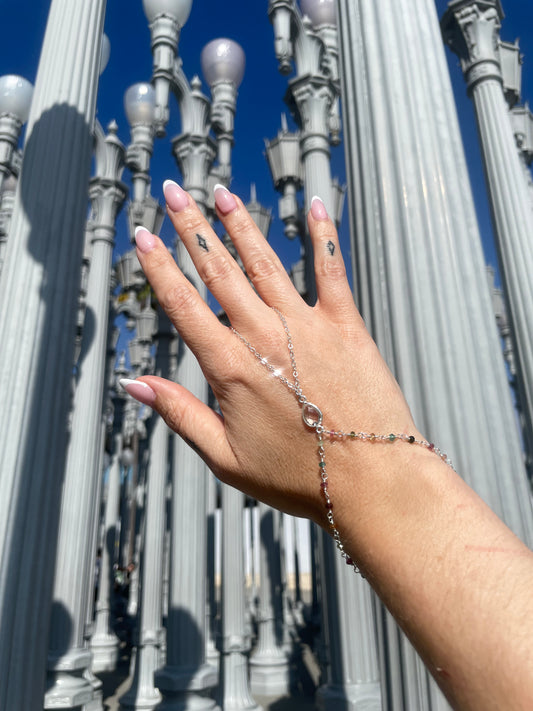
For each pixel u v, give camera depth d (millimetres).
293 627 16234
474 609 366
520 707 310
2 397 3400
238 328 600
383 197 2180
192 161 7977
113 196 9203
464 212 2186
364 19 2520
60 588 6754
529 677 315
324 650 7348
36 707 3184
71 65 4188
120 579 23219
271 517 11523
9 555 3180
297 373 553
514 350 4109
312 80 6629
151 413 11305
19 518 3262
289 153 8391
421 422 1885
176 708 6047
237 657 8305
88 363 8203
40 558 3342
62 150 3977
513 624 345
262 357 572
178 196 658
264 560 11281
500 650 338
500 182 4496
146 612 9352
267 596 11031
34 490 3363
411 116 2268
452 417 1854
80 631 6734
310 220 682
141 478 22828
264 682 10031
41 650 3273
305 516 551
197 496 7027
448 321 1973
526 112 7051
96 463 7820
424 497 451
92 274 8758
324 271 648
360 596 5406
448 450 1815
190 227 645
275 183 8633
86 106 4234
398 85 2318
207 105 8180
